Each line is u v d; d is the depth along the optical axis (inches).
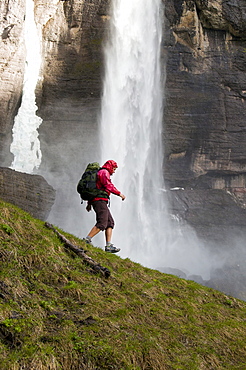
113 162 314.7
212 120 1380.4
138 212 1323.8
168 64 1387.8
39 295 195.3
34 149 1294.3
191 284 284.5
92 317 184.2
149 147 1381.6
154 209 1357.0
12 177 743.7
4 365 143.8
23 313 174.9
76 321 180.5
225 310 247.0
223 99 1385.3
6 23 1220.5
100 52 1364.4
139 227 1309.1
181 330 196.4
